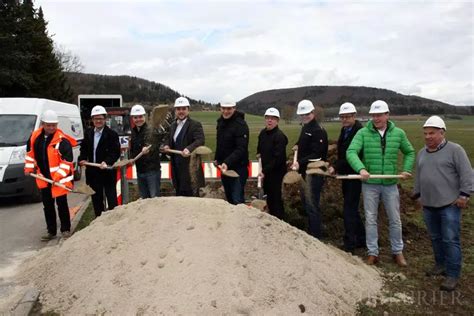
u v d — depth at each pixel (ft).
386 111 18.88
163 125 23.18
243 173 20.62
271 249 15.03
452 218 16.94
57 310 14.47
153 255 14.66
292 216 24.98
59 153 22.89
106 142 23.26
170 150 20.25
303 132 21.65
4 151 32.99
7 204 33.94
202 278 13.28
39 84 127.85
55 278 15.99
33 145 23.17
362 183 19.57
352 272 16.70
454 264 16.81
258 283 13.61
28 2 126.93
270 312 12.85
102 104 83.35
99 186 23.57
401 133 19.17
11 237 24.59
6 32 99.35
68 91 158.20
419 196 18.39
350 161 19.19
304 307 13.51
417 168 18.20
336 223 24.32
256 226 15.51
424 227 25.21
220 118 20.79
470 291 16.62
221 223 15.31
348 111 20.77
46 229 26.27
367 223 19.44
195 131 20.58
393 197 19.20
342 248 21.88
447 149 17.12
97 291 14.29
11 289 16.21
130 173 32.60
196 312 12.44
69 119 46.29
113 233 16.42
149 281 13.75
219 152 20.86
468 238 23.58
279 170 21.48
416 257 20.63
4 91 107.34
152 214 16.44
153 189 22.79
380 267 19.15
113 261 15.11
